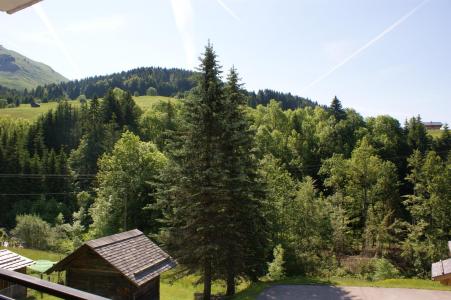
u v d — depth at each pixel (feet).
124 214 160.56
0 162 234.17
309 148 264.93
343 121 277.44
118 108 311.68
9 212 229.04
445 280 79.15
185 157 80.74
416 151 181.47
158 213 155.53
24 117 460.14
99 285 65.67
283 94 571.69
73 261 67.05
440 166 170.60
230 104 81.25
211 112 78.23
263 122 305.94
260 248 90.12
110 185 165.17
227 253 78.54
